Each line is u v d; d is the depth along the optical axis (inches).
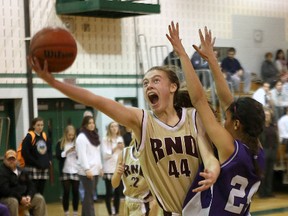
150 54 568.4
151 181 143.9
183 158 140.9
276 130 491.5
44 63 120.3
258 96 515.8
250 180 138.5
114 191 405.4
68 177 402.0
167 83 142.7
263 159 142.2
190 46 597.9
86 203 378.0
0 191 335.6
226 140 135.3
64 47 121.6
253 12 649.6
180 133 141.2
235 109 138.2
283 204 462.6
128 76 554.3
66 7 502.6
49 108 511.8
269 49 661.9
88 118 382.3
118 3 499.8
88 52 528.1
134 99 561.3
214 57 149.4
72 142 404.5
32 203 350.0
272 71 606.9
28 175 352.8
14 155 341.1
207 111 136.5
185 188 142.6
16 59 486.6
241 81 551.2
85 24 526.0
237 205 137.9
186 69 137.8
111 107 135.0
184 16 594.9
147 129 140.8
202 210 139.9
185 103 151.3
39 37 121.3
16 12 487.2
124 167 233.0
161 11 578.9
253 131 136.5
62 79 512.1
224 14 626.2
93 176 380.5
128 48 555.8
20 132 489.4
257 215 410.0
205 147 139.1
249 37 645.3
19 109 490.3
